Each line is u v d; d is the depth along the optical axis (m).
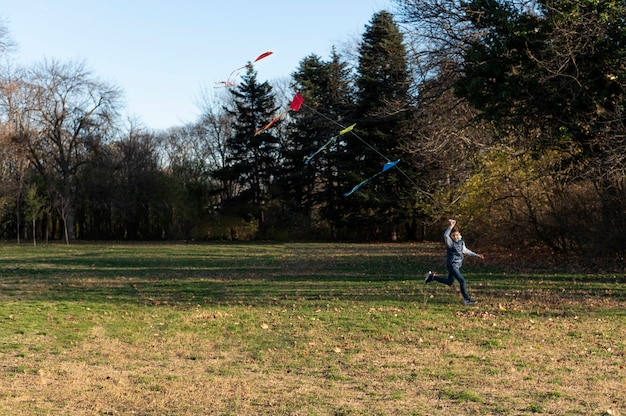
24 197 47.91
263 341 10.18
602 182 20.84
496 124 19.28
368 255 32.00
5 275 22.41
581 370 8.08
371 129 45.41
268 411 6.59
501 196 26.28
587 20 17.08
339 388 7.46
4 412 6.48
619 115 16.98
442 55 22.22
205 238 57.19
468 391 7.19
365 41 45.28
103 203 55.03
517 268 21.16
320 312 12.81
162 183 56.94
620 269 19.50
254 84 53.28
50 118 52.66
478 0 18.66
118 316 12.78
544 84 17.75
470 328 10.88
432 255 31.14
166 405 6.80
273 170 53.62
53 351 9.61
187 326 11.52
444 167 30.77
